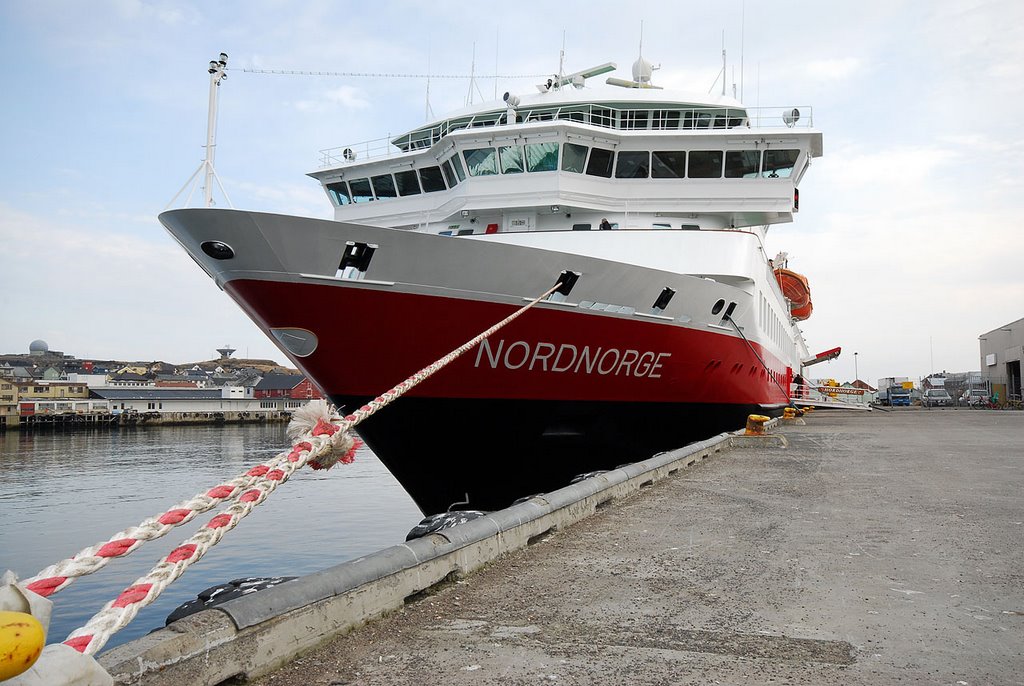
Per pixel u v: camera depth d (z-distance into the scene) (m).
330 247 9.23
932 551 5.65
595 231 14.29
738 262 14.40
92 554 1.96
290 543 17.45
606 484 7.93
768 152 15.66
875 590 4.60
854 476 10.12
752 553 5.63
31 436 63.91
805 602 4.36
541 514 6.23
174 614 4.55
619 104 16.66
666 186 15.75
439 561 4.68
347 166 17.33
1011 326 70.25
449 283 9.97
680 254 14.12
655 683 3.18
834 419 30.33
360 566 4.03
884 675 3.26
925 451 13.77
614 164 15.62
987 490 8.79
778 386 23.17
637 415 13.21
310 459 2.78
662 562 5.36
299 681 3.18
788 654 3.52
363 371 10.19
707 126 17.05
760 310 17.69
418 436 10.98
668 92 17.19
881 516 7.13
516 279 10.43
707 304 13.69
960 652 3.54
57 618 12.34
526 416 11.51
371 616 3.99
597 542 6.05
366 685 3.14
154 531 2.12
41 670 1.74
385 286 9.66
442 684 3.16
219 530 2.37
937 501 8.00
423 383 10.50
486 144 15.16
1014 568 5.13
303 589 3.56
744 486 9.23
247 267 9.28
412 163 16.72
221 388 95.56
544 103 16.67
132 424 77.62
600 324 11.60
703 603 4.35
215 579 14.38
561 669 3.34
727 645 3.64
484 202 15.34
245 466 38.94
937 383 134.00
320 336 9.78
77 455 45.75
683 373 13.84
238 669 3.10
